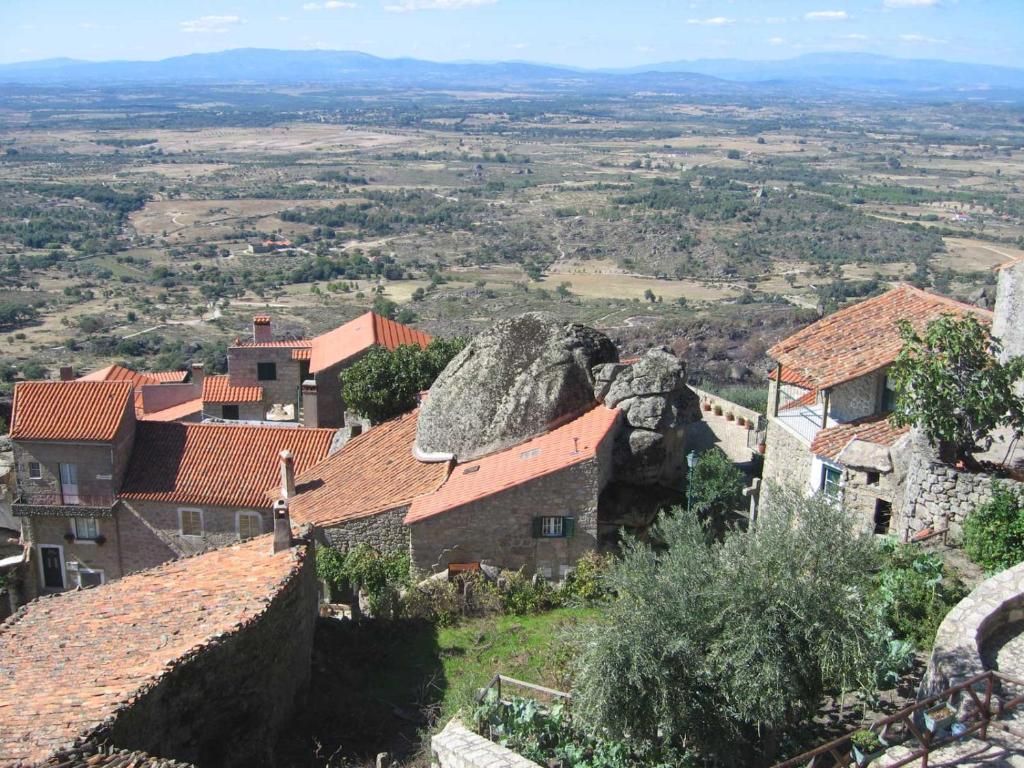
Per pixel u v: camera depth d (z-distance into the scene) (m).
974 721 13.66
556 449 26.55
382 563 27.27
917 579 18.92
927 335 22.41
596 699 15.15
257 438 36.38
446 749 15.85
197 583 20.81
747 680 14.59
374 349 40.16
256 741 17.91
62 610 20.81
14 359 101.00
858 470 24.97
